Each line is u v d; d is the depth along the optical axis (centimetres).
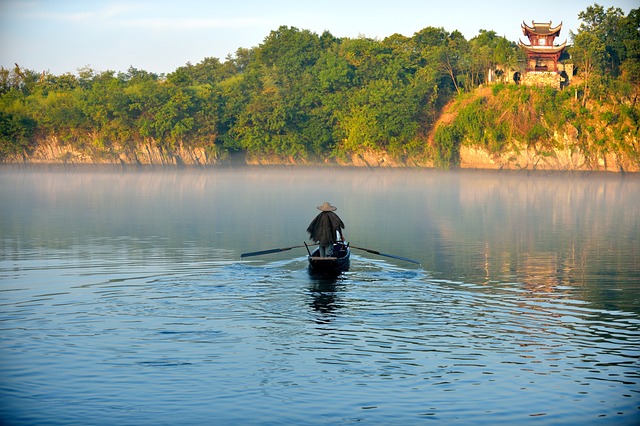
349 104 11744
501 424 888
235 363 1110
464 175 10850
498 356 1152
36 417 897
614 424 891
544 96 10406
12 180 8700
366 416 909
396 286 1741
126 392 982
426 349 1188
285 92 12069
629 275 1930
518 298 1600
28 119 11606
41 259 2159
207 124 11706
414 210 4391
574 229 3256
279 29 13638
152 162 11900
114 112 11556
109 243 2578
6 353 1146
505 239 2817
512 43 11444
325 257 1939
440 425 884
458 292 1666
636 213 4259
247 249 2423
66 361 1110
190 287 1698
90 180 8875
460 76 11694
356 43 12375
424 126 11588
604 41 10894
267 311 1453
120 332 1280
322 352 1169
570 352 1174
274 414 912
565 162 10456
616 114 10406
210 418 898
